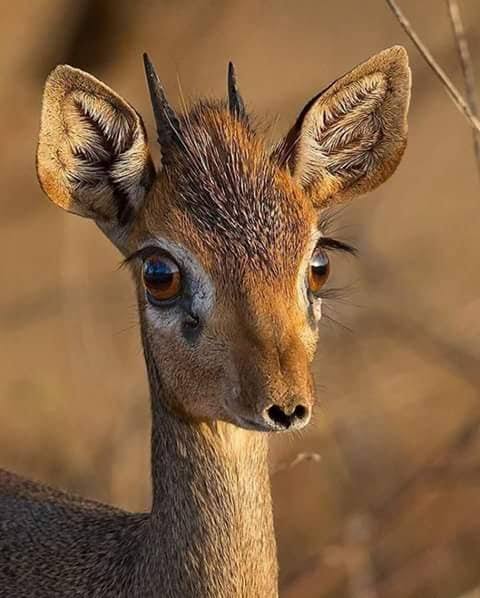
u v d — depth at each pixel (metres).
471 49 17.19
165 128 9.16
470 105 11.20
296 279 8.62
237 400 8.34
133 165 9.13
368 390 15.87
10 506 10.28
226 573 8.98
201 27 18.09
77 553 9.66
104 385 16.81
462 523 14.90
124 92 17.64
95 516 9.96
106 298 17.39
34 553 9.80
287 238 8.69
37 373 17.48
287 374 8.24
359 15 19.86
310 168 9.34
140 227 9.02
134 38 17.50
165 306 8.71
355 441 15.68
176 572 9.05
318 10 19.81
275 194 8.86
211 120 9.17
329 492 15.66
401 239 18.11
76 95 9.15
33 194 18.50
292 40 19.59
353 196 9.61
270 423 8.20
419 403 16.33
